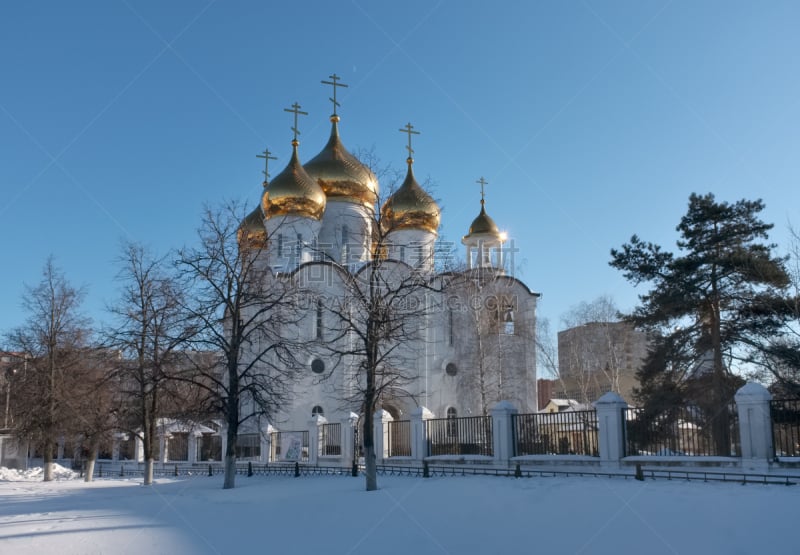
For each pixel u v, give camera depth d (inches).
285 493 856.9
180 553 471.5
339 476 1117.1
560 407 2618.1
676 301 1214.9
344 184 1957.4
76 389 1446.9
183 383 1294.3
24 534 558.6
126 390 1290.6
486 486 732.7
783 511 481.4
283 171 1910.7
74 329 1515.7
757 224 1239.5
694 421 908.0
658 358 1262.3
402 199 1940.2
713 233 1247.5
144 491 1016.2
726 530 438.6
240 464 1569.9
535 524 502.6
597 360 2230.6
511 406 1013.8
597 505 554.9
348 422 1299.2
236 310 1065.5
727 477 706.8
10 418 1685.5
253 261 1109.1
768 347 1186.0
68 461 2431.1
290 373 1189.1
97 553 476.7
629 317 1306.6
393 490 788.0
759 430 722.8
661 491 604.4
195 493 928.9
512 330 1931.6
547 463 915.4
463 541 468.1
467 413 1838.1
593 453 894.4
